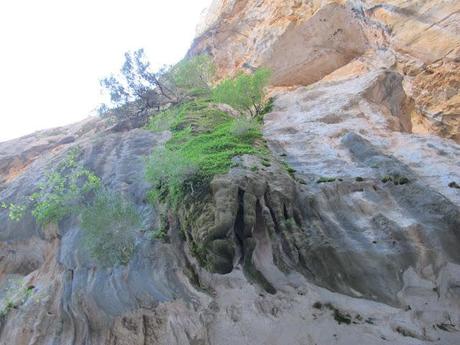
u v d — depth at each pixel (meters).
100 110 11.55
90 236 5.21
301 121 8.27
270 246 4.74
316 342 5.02
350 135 6.80
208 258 4.55
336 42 14.45
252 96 9.42
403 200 4.96
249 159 5.67
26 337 5.76
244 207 4.68
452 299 4.37
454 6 11.87
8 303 6.49
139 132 8.25
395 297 4.18
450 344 4.38
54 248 6.90
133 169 6.83
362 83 9.61
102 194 5.72
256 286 4.94
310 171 5.99
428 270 4.21
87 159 7.61
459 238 4.30
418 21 12.67
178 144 7.15
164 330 5.44
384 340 4.69
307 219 4.89
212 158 5.76
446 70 12.52
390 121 8.30
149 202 5.97
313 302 4.91
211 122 8.38
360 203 5.07
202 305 5.32
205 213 4.70
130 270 5.17
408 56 13.32
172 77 11.81
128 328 5.41
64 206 6.54
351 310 4.75
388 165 5.72
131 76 11.42
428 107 13.21
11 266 8.05
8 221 7.82
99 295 5.21
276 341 5.17
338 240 4.54
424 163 5.91
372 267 4.27
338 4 13.58
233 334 5.34
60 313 5.68
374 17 13.73
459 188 5.05
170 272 5.16
